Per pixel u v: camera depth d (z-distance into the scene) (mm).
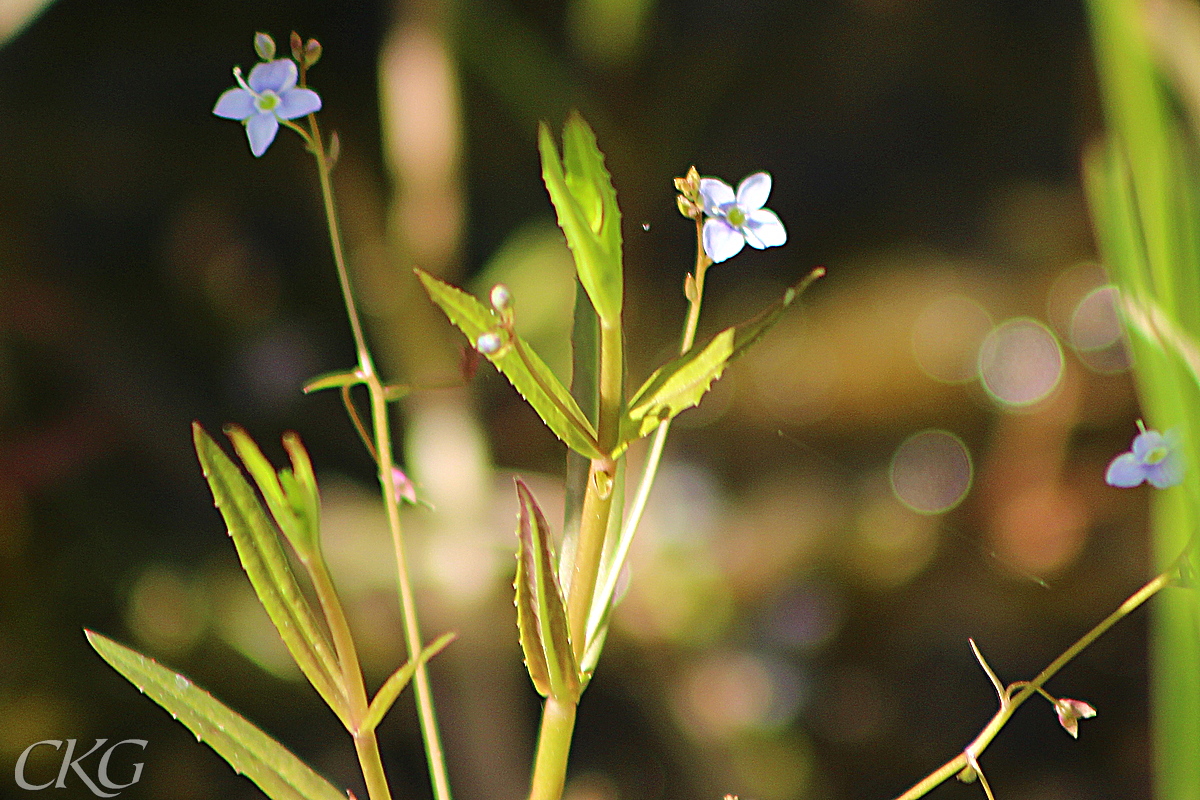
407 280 735
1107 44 357
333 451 856
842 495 858
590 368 339
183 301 921
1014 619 785
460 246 745
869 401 960
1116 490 855
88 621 708
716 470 899
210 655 701
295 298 942
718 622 769
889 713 734
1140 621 772
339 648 327
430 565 695
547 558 323
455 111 725
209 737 332
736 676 742
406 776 658
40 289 873
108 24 996
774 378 979
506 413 882
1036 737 723
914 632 779
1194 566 338
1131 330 355
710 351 326
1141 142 356
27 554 725
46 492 770
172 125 981
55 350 850
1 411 801
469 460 705
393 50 723
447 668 679
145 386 852
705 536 807
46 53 974
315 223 965
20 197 913
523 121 818
